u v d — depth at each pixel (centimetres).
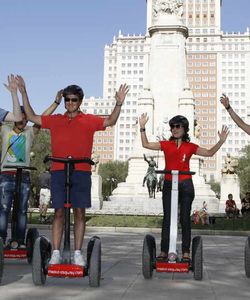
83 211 768
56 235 762
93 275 728
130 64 17362
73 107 768
